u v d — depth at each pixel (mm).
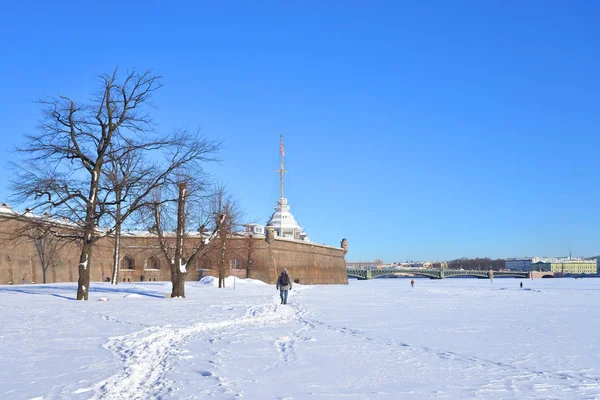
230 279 89938
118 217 45875
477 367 15273
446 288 109938
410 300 52750
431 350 18219
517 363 15992
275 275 115750
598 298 62750
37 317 26422
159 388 12062
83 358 15305
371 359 16328
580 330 24875
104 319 25859
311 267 135000
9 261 70750
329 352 17500
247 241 110688
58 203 39281
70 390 11609
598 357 17125
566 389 12648
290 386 12633
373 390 12391
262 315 30125
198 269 107125
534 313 36094
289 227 156250
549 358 16891
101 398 11055
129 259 108250
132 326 23031
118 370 13680
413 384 13047
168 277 107625
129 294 47625
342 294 65688
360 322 27719
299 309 36969
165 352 16969
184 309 32875
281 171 162875
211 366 14750
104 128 40188
